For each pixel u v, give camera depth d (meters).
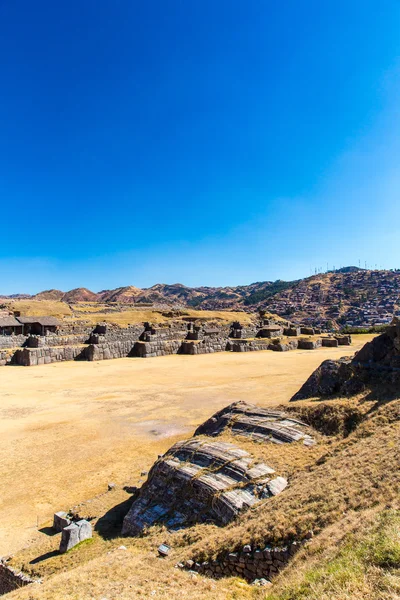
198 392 40.94
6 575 13.20
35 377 49.62
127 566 11.52
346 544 8.49
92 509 16.72
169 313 104.06
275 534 10.76
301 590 7.50
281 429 18.88
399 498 9.74
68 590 10.29
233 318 108.00
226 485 14.41
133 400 37.72
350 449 15.47
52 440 26.47
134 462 22.62
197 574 10.80
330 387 23.80
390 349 23.12
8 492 19.22
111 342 69.88
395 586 6.46
